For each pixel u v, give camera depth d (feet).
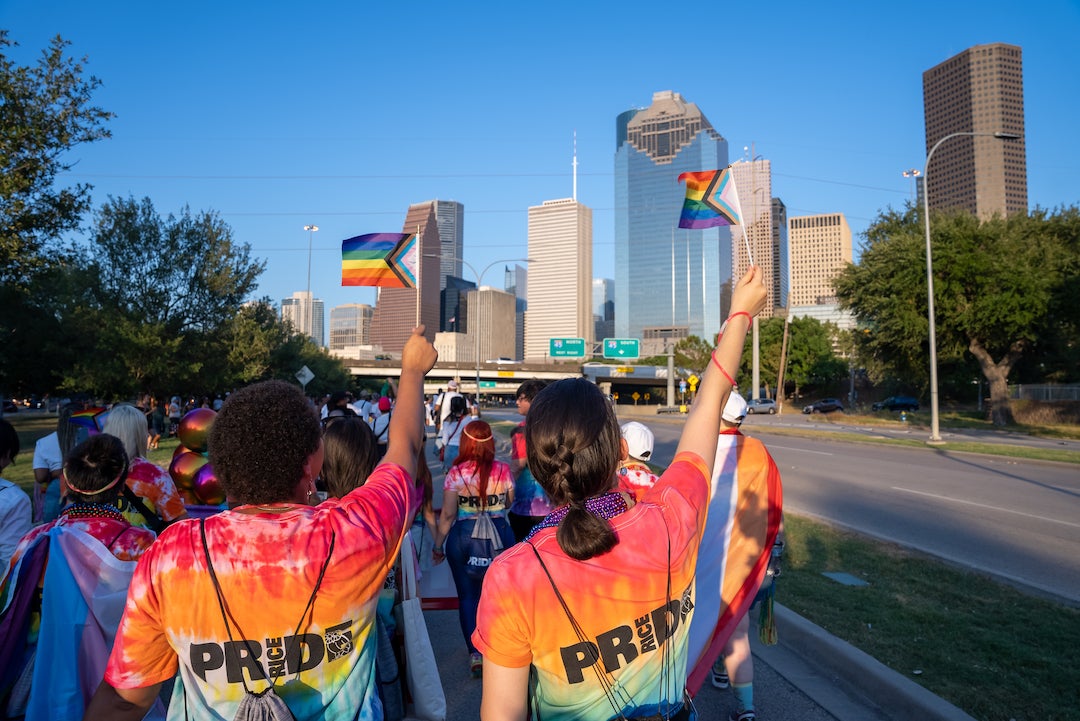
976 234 123.54
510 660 5.18
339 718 5.77
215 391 110.32
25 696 9.19
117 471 10.11
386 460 6.79
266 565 5.56
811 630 17.19
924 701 13.20
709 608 11.57
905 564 24.11
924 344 129.80
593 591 5.15
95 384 92.94
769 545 12.26
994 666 15.08
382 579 6.09
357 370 287.28
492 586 5.23
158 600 5.57
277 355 159.33
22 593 9.21
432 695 9.43
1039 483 47.06
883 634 17.08
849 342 231.09
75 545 9.32
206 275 103.60
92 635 9.24
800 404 270.46
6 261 48.21
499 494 16.76
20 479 44.19
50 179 50.21
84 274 95.14
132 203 100.78
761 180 625.41
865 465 58.80
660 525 5.46
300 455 6.14
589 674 5.19
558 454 5.46
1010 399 142.51
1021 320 113.60
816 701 14.37
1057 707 13.07
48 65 48.57
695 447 6.30
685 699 5.66
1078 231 131.23
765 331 273.33
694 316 600.39
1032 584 21.83
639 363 388.37
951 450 71.20
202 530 5.73
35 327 107.34
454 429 36.73
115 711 5.63
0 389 122.42
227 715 5.55
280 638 5.58
